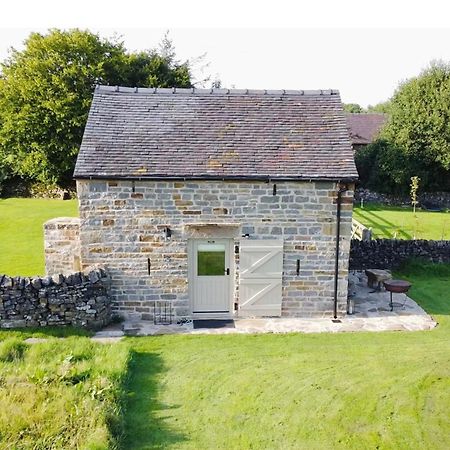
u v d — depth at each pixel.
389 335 11.94
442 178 37.22
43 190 35.47
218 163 12.32
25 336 11.41
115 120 13.13
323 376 9.82
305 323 12.66
